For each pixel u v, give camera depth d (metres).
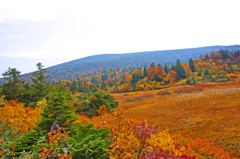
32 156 3.44
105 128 5.18
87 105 20.19
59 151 3.47
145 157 2.72
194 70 104.06
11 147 3.92
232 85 40.91
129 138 3.43
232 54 131.38
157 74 86.00
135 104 26.36
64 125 5.43
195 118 11.42
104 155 3.60
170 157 2.78
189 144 7.02
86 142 3.93
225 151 6.29
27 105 21.19
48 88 29.03
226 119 10.34
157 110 16.84
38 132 4.98
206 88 39.31
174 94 34.75
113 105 23.89
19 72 25.81
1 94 22.80
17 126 6.45
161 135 4.00
